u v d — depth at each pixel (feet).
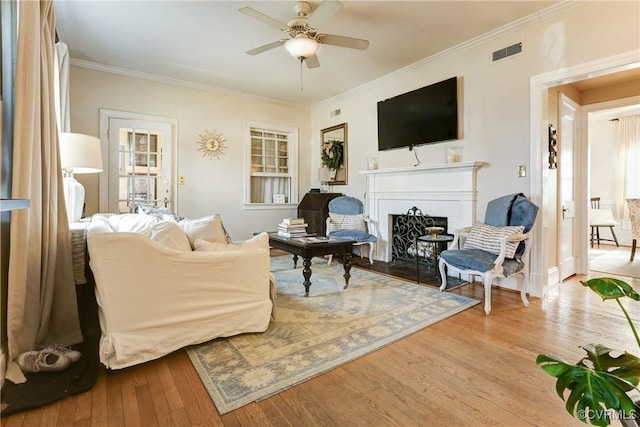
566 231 12.21
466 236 11.31
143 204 15.26
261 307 7.27
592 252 17.74
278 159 19.60
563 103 11.69
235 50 12.47
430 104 12.98
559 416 4.55
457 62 12.24
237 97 17.72
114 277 5.58
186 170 16.29
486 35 11.11
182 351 6.41
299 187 20.20
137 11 9.78
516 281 10.64
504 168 10.82
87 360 5.96
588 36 8.93
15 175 5.54
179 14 9.97
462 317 8.27
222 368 5.81
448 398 4.98
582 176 13.03
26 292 5.86
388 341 6.86
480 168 11.47
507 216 9.71
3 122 5.81
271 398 4.99
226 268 6.74
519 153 10.43
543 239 9.97
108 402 4.87
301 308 8.82
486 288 8.49
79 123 13.66
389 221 15.02
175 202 16.02
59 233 7.05
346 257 10.77
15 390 4.99
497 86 11.01
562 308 8.93
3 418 4.47
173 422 4.48
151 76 15.08
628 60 8.27
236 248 7.16
